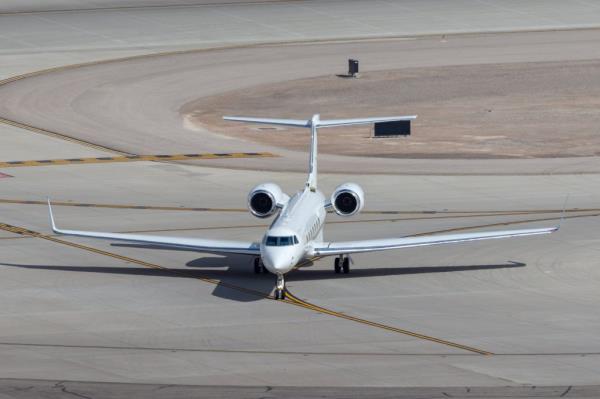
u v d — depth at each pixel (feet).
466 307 515.09
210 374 410.11
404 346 453.58
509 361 431.43
